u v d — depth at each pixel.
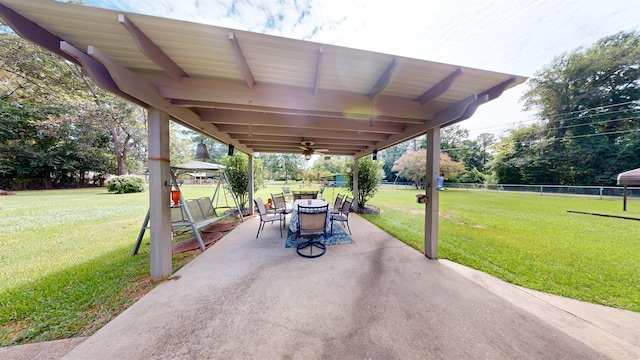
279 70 2.02
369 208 6.62
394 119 2.93
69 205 7.44
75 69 11.27
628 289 2.29
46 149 13.84
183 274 2.54
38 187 14.41
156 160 2.31
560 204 8.06
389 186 19.94
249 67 1.97
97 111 12.16
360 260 2.99
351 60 1.85
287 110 2.59
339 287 2.29
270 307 1.95
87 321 1.77
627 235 4.19
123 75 1.77
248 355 1.46
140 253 3.16
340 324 1.75
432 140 3.02
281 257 3.08
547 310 1.95
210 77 2.20
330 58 1.82
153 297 2.08
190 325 1.72
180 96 2.21
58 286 2.25
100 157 15.20
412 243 3.70
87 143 13.85
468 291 2.23
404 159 18.45
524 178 14.78
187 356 1.45
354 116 2.74
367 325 1.74
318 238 3.93
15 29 1.38
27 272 2.55
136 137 13.54
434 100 2.59
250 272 2.61
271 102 2.32
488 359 1.46
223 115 3.18
